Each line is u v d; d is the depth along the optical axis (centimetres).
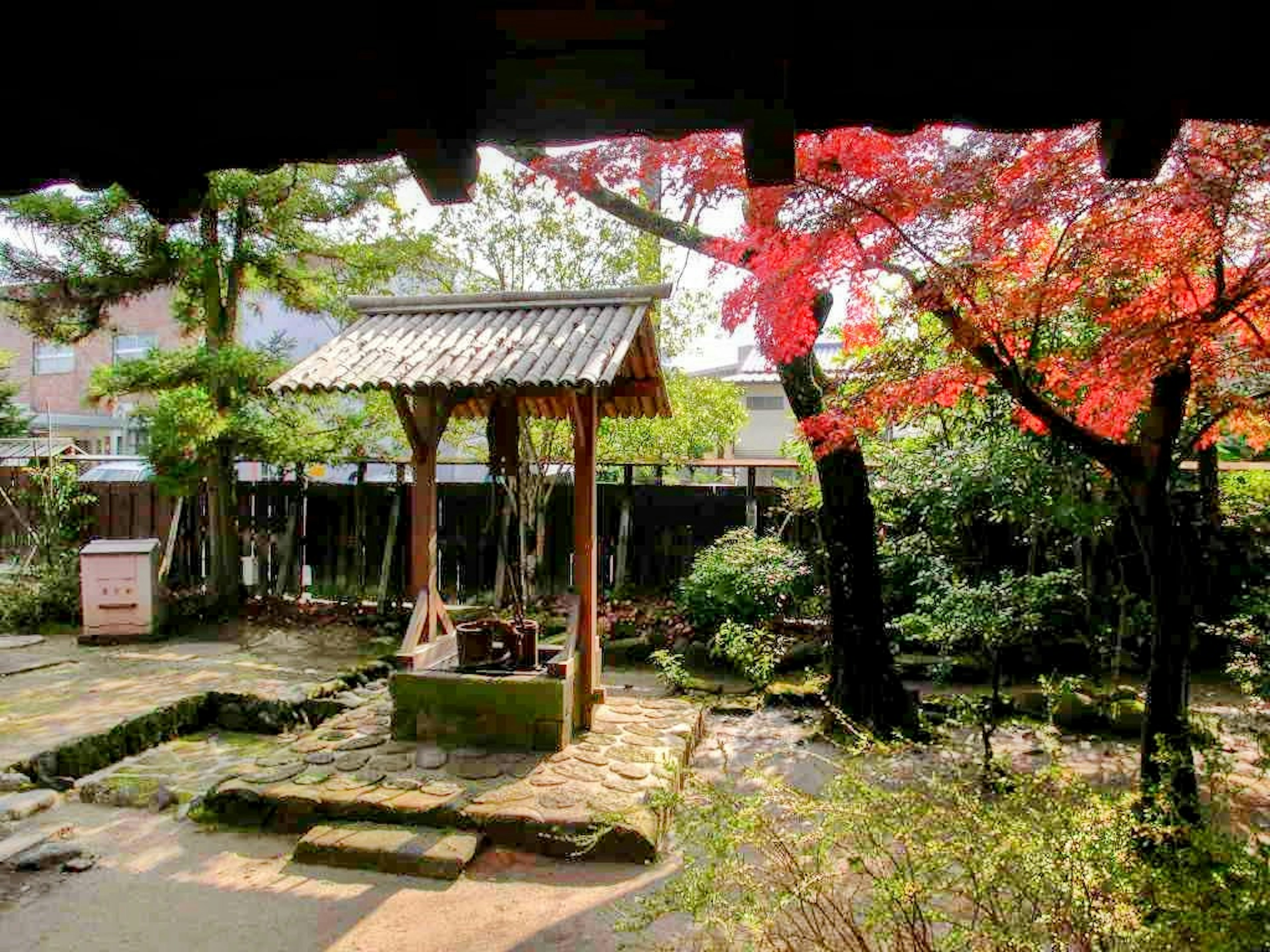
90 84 154
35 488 917
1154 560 306
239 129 169
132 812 390
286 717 523
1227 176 251
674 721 484
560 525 798
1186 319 279
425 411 485
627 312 486
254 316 1145
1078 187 262
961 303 320
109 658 644
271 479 928
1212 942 159
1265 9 123
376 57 145
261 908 303
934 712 524
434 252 809
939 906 211
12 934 285
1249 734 333
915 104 154
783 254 324
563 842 341
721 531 757
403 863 327
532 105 157
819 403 503
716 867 204
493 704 436
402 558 802
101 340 1331
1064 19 132
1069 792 212
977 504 538
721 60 140
